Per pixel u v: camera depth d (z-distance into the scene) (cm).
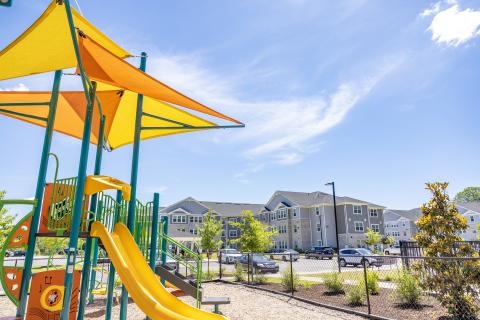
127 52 722
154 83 559
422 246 936
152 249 695
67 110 805
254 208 6731
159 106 796
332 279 1295
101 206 619
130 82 583
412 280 1033
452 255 870
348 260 2833
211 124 814
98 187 554
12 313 920
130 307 994
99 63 544
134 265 575
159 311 452
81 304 570
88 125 534
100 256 1323
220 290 1373
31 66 579
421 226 937
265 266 2184
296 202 5569
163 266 859
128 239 608
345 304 1023
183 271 1919
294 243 5500
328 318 853
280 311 943
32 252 543
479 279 809
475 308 809
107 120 854
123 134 912
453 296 834
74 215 496
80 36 484
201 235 3903
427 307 960
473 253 859
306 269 2462
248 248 2633
